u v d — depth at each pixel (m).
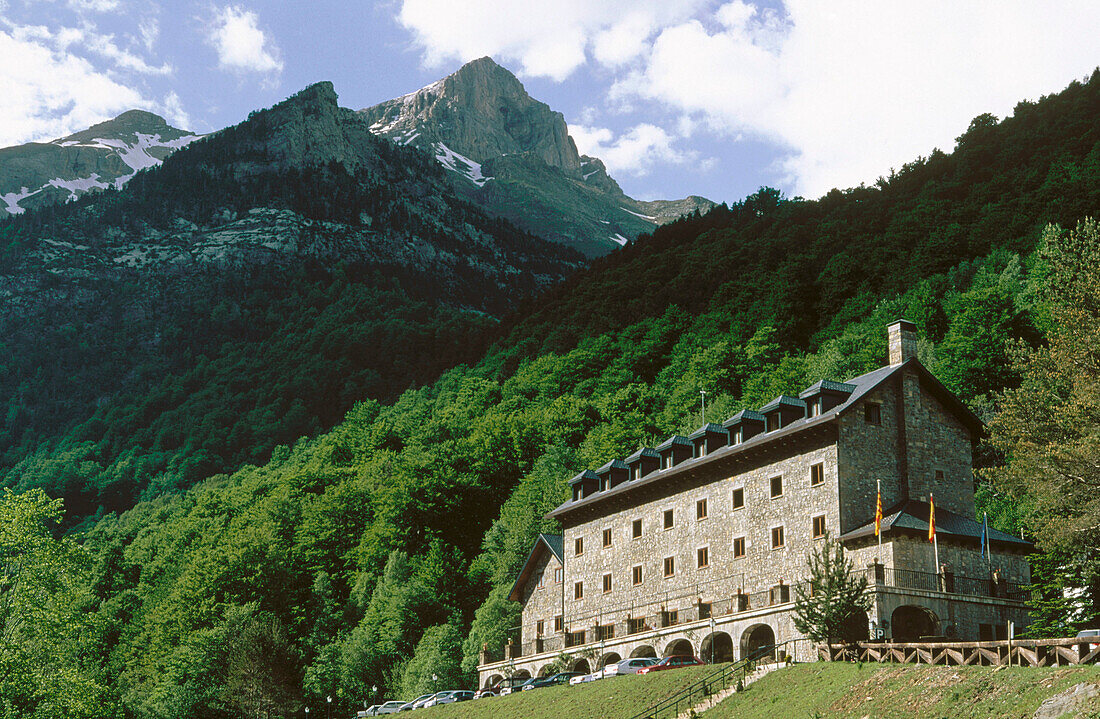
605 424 133.75
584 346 194.50
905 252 164.00
